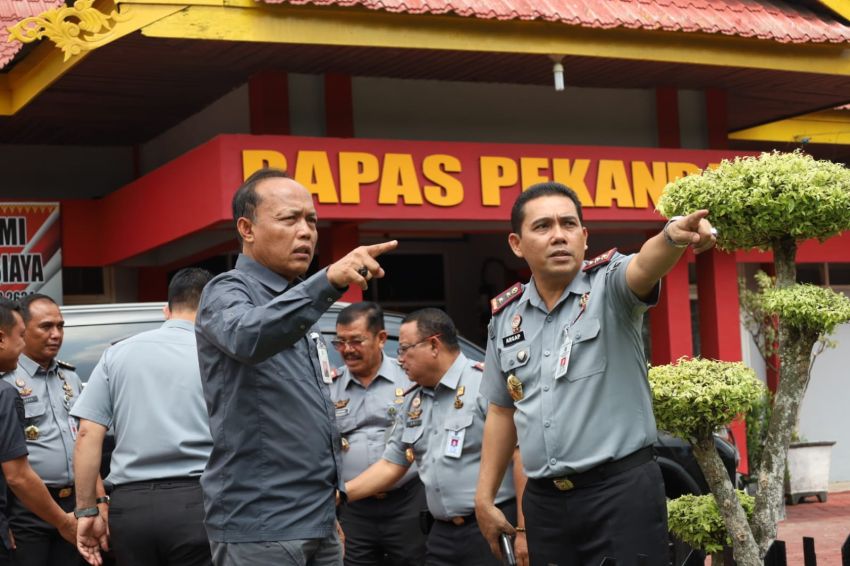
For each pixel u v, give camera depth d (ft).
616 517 12.53
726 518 14.24
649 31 33.88
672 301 38.19
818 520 37.09
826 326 14.08
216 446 11.86
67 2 30.53
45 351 19.94
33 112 38.09
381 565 19.81
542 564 13.14
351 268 10.70
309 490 11.89
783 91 40.98
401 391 20.20
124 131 41.91
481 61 34.88
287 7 29.55
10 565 18.13
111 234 39.70
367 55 33.14
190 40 29.86
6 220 38.70
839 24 37.24
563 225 12.92
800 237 14.23
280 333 10.78
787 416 14.58
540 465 12.94
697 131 41.01
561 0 33.19
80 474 17.75
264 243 11.99
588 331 12.65
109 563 20.18
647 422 12.78
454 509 17.15
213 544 12.01
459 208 33.68
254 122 34.60
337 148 32.30
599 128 39.96
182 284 18.40
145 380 17.53
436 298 49.44
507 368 13.32
